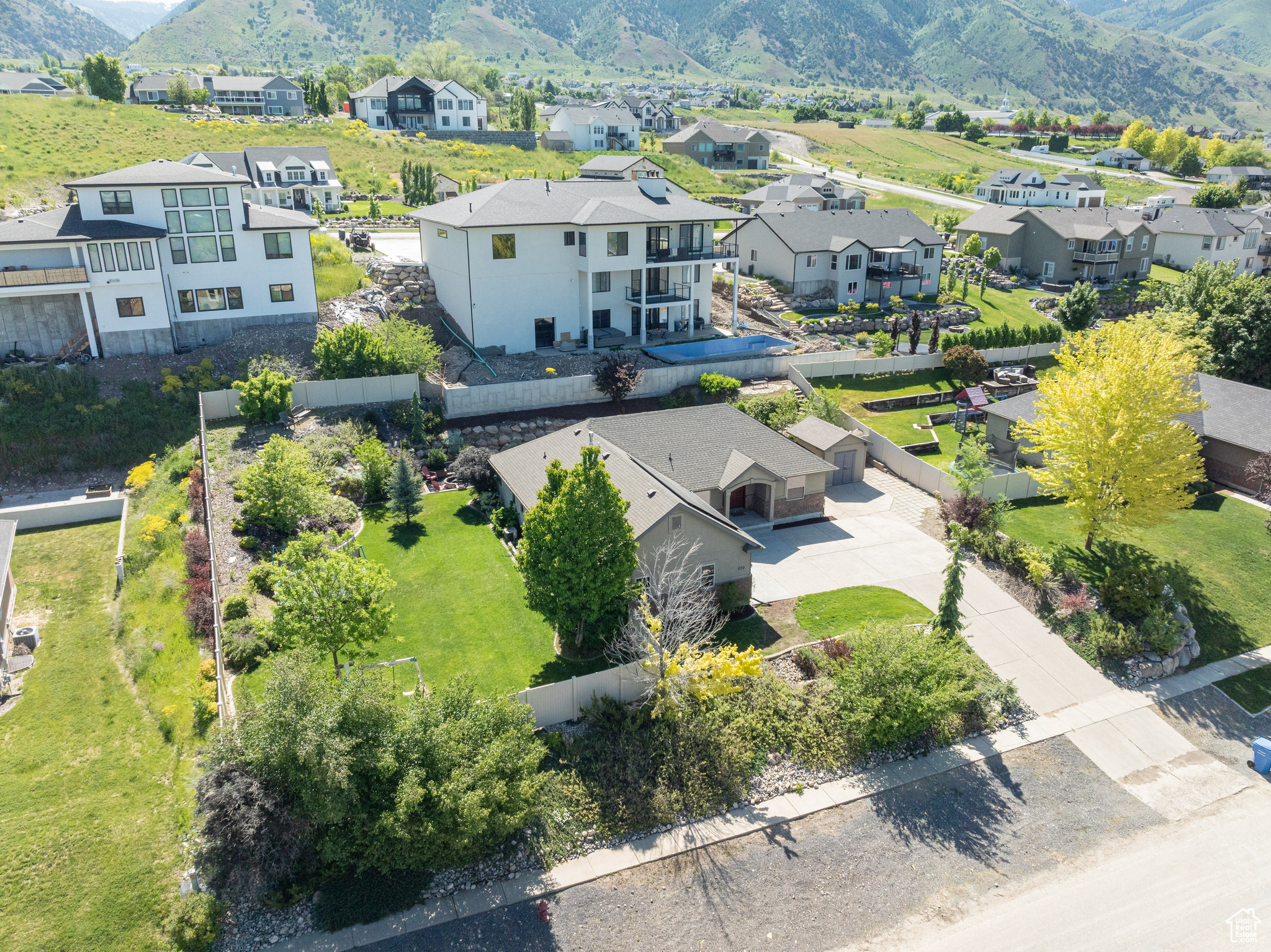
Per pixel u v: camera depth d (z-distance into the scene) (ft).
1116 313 246.68
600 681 81.41
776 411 145.07
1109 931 66.33
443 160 309.63
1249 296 178.60
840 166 453.17
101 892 62.64
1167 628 98.63
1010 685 91.91
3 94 259.39
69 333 137.69
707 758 78.79
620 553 82.53
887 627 88.43
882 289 220.84
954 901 68.69
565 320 165.78
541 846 70.23
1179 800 80.94
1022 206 327.26
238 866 60.95
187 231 138.92
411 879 66.85
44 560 103.96
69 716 79.56
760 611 100.83
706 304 183.93
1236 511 128.47
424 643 89.10
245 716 66.49
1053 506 128.36
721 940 64.28
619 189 176.86
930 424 155.33
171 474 116.16
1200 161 528.63
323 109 353.92
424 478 125.80
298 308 150.51
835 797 78.95
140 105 309.63
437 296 170.19
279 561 93.15
